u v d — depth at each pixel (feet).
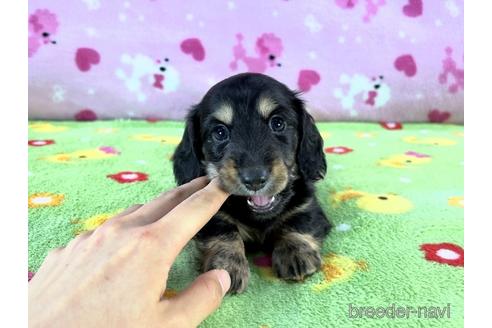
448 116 2.20
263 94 1.05
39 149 1.68
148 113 2.16
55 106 2.09
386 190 1.36
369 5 2.12
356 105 2.18
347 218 1.18
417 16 2.13
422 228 1.11
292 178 1.09
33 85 2.04
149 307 0.64
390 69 2.15
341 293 0.87
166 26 2.09
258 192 0.93
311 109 2.17
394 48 2.14
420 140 1.90
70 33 2.04
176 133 1.94
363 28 2.13
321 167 1.22
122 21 2.07
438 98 2.17
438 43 2.14
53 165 1.52
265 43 2.12
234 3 2.10
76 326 0.61
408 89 2.17
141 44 2.09
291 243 0.99
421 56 2.15
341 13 2.12
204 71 2.13
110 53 2.08
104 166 1.53
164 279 0.68
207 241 1.00
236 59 2.13
